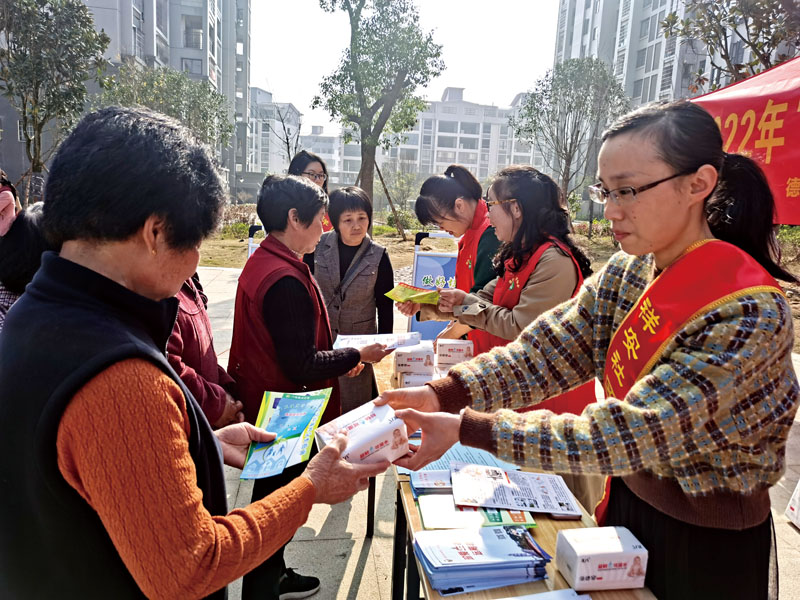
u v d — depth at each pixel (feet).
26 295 2.65
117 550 2.47
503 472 4.92
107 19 86.58
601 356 4.25
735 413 3.09
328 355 6.05
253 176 152.35
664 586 3.62
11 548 2.57
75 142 2.56
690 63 88.12
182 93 68.49
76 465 2.34
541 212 6.75
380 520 8.65
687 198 3.34
